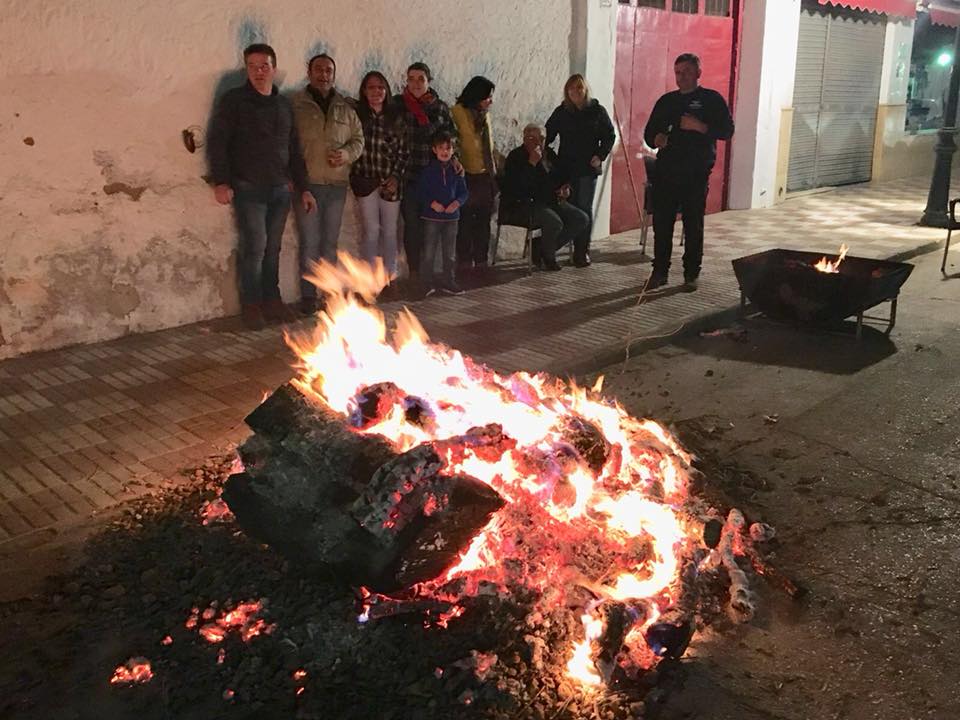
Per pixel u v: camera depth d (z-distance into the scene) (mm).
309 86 6836
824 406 5363
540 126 9203
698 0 11359
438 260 8477
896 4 14617
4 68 5512
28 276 5902
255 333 6520
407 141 7402
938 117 18344
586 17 9281
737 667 3006
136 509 3871
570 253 9562
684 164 7578
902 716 2760
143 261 6395
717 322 7117
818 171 14883
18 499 3979
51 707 2719
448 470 3127
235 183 6453
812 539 3809
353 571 3047
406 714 2693
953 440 4836
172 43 6176
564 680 2873
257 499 3344
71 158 5898
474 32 8258
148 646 2990
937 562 3633
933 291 8289
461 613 3146
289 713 2707
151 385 5453
